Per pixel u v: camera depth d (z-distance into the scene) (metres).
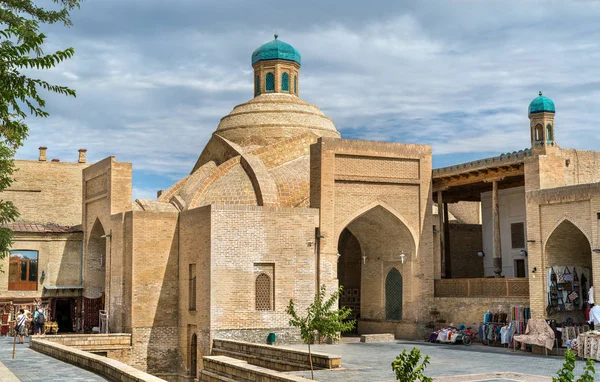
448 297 21.81
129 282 21.48
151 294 21.38
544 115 19.80
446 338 20.06
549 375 13.17
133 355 20.83
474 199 26.05
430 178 22.89
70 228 27.97
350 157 21.67
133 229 21.42
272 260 20.02
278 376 12.09
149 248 21.53
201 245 20.16
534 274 18.36
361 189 21.77
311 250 20.50
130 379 10.38
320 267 20.53
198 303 20.12
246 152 24.94
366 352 17.59
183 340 21.11
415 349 8.13
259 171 23.08
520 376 13.09
